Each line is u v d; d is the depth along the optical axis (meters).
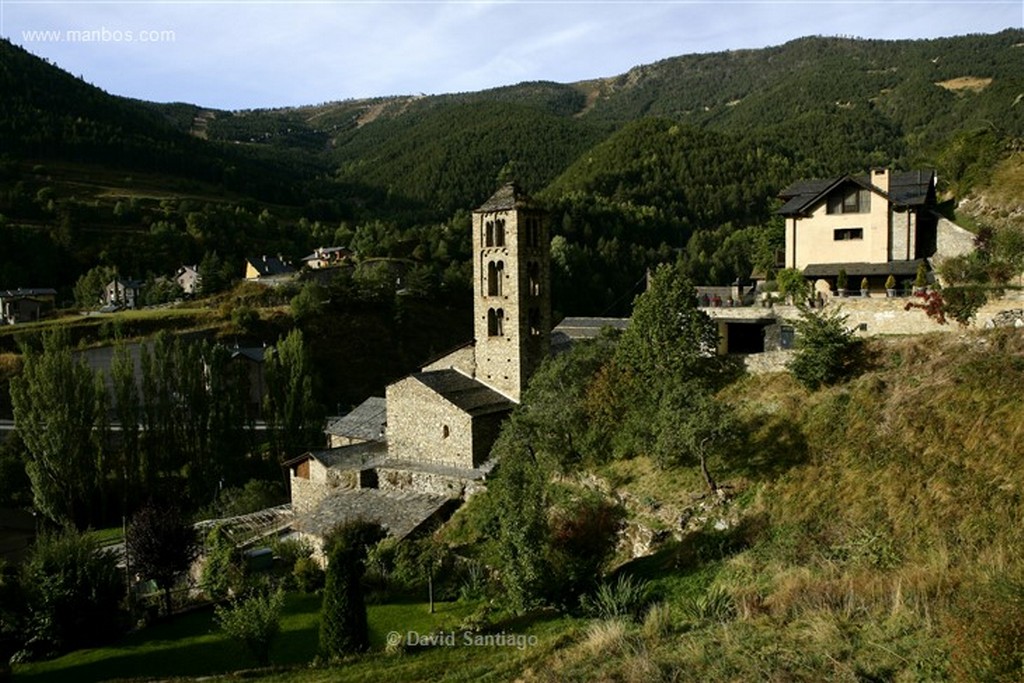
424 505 43.00
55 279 125.38
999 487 25.20
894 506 27.09
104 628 33.75
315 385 80.25
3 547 48.19
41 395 57.22
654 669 18.30
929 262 49.78
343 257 140.75
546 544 29.98
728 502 31.86
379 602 34.66
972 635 14.52
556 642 23.41
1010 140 59.84
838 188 52.81
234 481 63.69
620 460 38.44
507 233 47.84
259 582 37.03
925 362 33.78
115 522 60.06
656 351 39.12
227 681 25.59
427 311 108.62
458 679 22.45
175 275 130.88
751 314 46.09
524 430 40.47
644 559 31.36
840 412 33.75
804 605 20.83
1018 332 32.53
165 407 63.88
